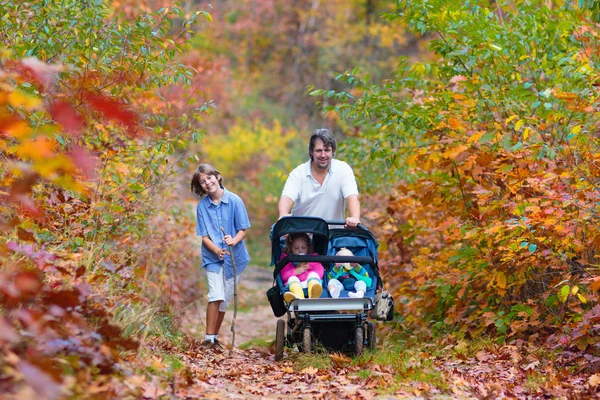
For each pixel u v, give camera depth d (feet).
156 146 30.81
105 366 16.22
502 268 29.35
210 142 116.67
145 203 31.89
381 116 33.53
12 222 14.38
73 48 28.78
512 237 27.61
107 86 28.30
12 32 27.78
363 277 29.48
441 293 33.68
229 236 30.96
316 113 149.28
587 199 25.86
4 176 19.69
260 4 156.56
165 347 26.91
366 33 138.10
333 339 28.53
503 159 28.53
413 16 33.37
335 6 146.00
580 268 26.66
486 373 24.25
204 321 47.96
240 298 66.03
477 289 32.50
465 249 31.12
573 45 32.65
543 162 28.02
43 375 11.10
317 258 27.86
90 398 15.03
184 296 47.37
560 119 29.22
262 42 159.84
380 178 47.44
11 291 13.17
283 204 30.32
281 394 21.83
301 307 27.09
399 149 34.71
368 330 29.27
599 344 23.88
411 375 23.40
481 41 30.96
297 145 123.34
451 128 30.30
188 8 139.54
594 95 26.20
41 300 16.12
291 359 28.81
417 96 36.27
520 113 30.86
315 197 30.96
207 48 141.59
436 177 33.32
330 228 31.35
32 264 19.21
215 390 21.17
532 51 33.27
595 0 29.32
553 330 28.66
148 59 29.91
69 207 25.73
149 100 39.29
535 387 21.63
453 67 32.86
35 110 22.43
